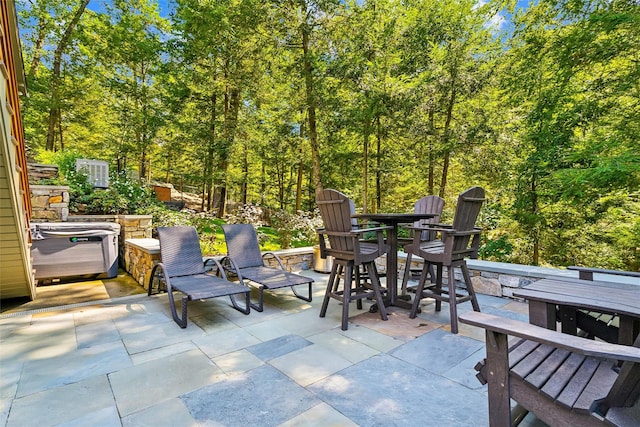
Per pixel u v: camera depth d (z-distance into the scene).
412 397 1.87
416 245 3.32
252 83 9.26
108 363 2.28
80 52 10.82
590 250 7.21
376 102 7.62
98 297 4.01
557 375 1.37
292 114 9.11
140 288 4.45
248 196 15.34
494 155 7.76
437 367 2.22
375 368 2.21
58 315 3.32
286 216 7.15
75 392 1.92
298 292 4.28
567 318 2.04
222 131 10.02
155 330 2.91
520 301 3.76
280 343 2.63
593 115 5.62
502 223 7.88
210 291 3.08
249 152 10.79
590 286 2.06
